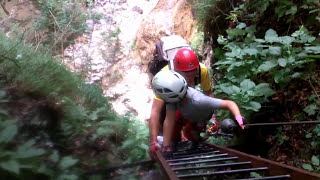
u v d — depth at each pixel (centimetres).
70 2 1002
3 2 865
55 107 344
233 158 388
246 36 684
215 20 807
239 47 635
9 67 370
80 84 507
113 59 851
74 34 954
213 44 842
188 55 459
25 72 377
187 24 1090
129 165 339
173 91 392
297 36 546
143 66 1092
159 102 418
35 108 324
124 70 1045
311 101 504
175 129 455
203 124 444
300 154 480
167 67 498
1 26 762
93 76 781
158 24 1130
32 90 348
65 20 906
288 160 490
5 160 226
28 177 240
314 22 576
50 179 252
